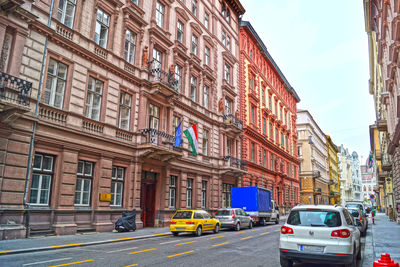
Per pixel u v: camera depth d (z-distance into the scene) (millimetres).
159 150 19594
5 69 12680
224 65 32688
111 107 17969
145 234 16375
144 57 20656
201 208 26031
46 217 13867
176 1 25531
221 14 33594
